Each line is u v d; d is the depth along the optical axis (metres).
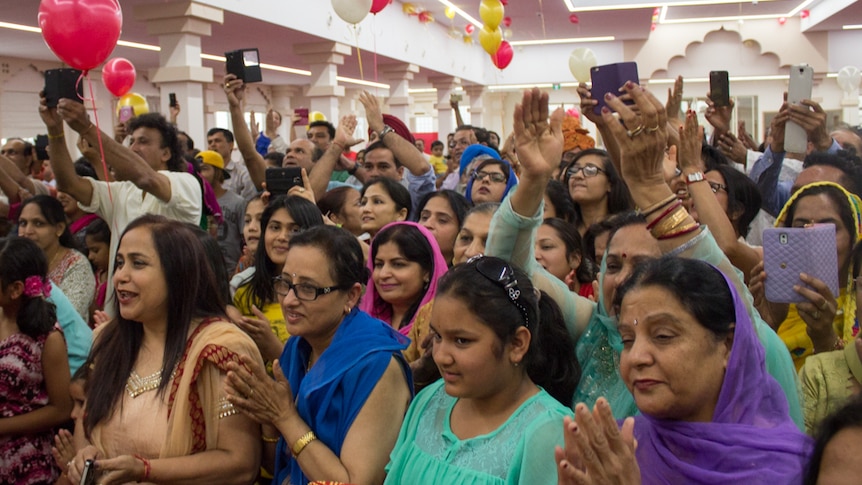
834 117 17.23
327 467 1.70
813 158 2.88
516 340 1.50
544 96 1.87
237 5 8.23
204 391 1.91
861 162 3.42
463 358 1.47
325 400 1.78
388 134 4.60
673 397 1.27
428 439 1.58
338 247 1.89
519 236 1.95
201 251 2.03
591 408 1.82
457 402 1.61
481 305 1.46
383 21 12.32
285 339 2.60
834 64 16.64
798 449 1.23
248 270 3.03
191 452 1.88
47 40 3.10
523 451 1.40
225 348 1.90
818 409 1.70
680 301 1.27
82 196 3.30
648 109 1.65
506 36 12.70
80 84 3.19
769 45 16.95
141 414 1.91
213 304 2.06
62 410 2.46
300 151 5.09
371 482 1.70
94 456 1.85
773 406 1.32
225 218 4.82
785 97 3.71
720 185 2.80
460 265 1.56
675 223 1.65
